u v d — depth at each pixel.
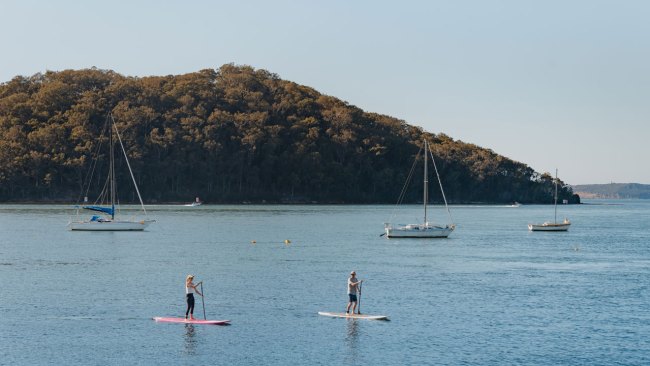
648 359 50.06
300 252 112.19
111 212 154.12
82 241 127.50
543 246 129.75
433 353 51.03
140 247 117.44
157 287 74.81
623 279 85.06
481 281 82.12
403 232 142.25
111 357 49.38
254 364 48.19
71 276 82.56
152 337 54.16
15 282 77.88
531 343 53.78
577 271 92.38
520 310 65.12
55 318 59.84
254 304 66.25
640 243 138.50
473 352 51.31
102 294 70.56
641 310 65.62
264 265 94.38
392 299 69.69
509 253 115.38
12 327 56.88
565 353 51.31
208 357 49.59
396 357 50.00
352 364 48.44
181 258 101.81
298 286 76.44
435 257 107.12
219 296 70.19
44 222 175.12
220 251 112.12
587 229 187.25
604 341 54.50
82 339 53.59
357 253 111.50
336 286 76.62
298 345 52.53
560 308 66.25
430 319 61.00
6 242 124.56
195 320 58.91
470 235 157.38
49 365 47.62
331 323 58.88
